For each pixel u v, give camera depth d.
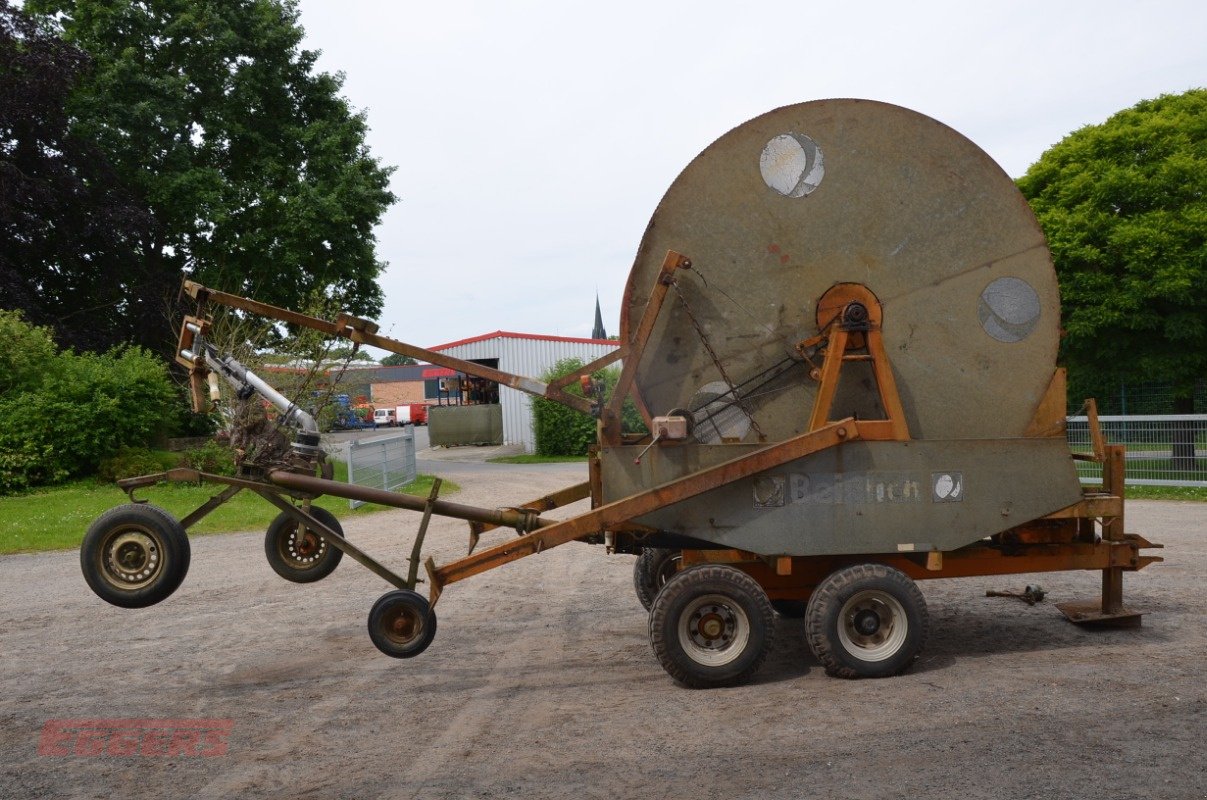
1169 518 13.09
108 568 5.76
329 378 19.45
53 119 26.23
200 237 29.47
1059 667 5.71
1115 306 20.42
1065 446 5.89
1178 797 3.65
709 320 6.11
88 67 26.66
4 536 13.72
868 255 6.11
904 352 6.09
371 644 7.14
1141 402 21.52
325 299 24.80
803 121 6.12
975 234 6.09
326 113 31.98
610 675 6.05
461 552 11.86
